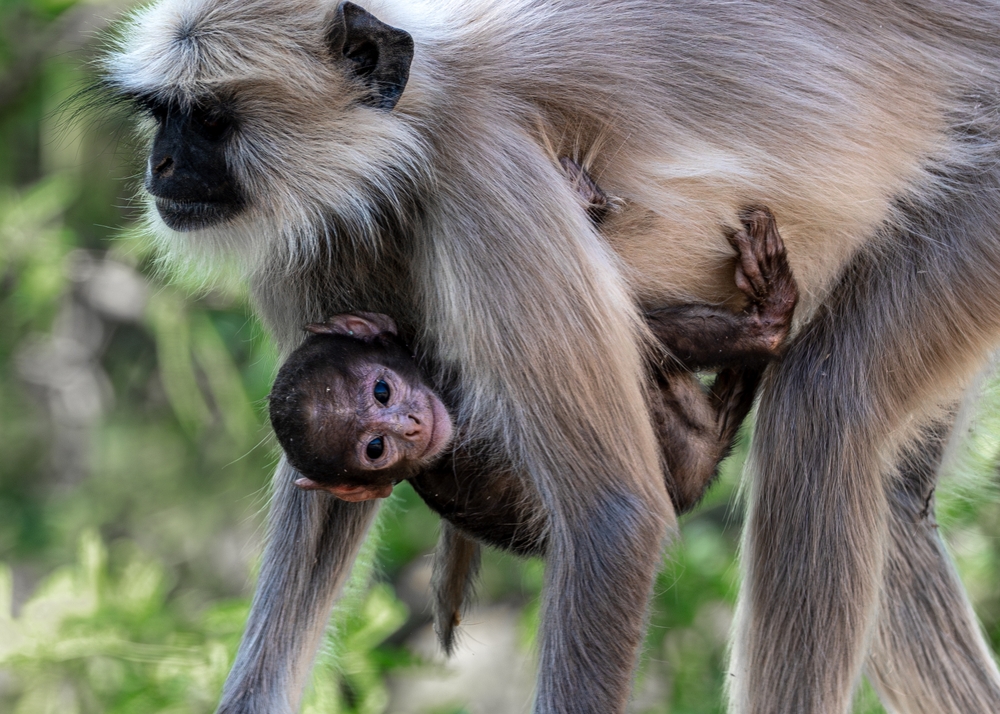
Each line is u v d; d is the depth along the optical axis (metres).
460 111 12.63
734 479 19.72
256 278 14.05
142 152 14.43
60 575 19.72
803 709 13.77
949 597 16.05
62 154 26.45
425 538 24.97
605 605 12.10
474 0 13.52
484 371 12.34
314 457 13.35
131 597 19.27
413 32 12.90
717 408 14.37
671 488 13.81
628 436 12.28
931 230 14.37
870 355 14.17
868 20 14.25
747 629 14.17
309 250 13.19
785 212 13.99
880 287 14.33
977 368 14.53
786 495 14.09
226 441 30.00
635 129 13.30
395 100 12.55
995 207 14.22
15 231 25.64
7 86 26.67
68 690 19.34
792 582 13.94
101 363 31.09
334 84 12.73
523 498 13.58
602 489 12.18
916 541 16.09
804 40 13.99
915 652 16.02
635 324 13.10
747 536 14.38
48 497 31.00
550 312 12.15
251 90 12.73
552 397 12.13
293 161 12.80
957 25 14.62
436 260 12.59
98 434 30.59
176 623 19.44
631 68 13.40
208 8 12.89
